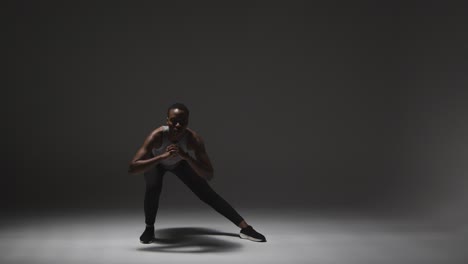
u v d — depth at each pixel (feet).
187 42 22.02
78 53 21.63
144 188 18.81
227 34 22.12
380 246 11.43
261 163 22.22
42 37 21.47
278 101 22.31
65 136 21.62
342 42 22.26
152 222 11.58
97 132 21.75
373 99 22.20
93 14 21.66
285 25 22.17
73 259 10.27
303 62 22.29
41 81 21.50
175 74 22.02
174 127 10.39
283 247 11.27
